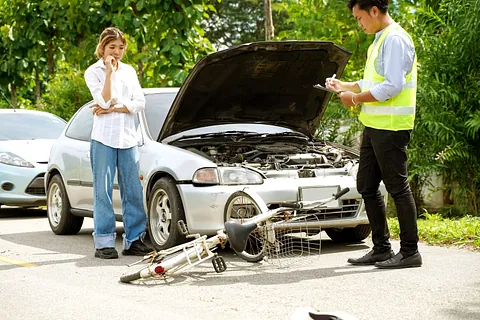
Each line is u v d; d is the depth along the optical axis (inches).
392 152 256.7
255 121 343.3
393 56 251.3
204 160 292.2
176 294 226.7
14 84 784.9
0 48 763.4
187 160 294.4
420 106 421.7
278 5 564.1
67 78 713.0
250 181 288.0
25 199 466.6
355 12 260.1
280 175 293.9
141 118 328.5
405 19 476.7
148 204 310.3
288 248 289.7
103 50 296.8
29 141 489.1
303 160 310.7
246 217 279.3
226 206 283.6
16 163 468.4
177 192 295.3
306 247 293.9
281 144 326.3
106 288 237.6
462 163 421.4
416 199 451.5
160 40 531.5
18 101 914.7
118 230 389.1
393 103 255.8
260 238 266.5
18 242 346.9
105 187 296.2
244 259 275.3
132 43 564.7
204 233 288.0
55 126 515.8
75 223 371.6
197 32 540.1
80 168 355.3
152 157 309.9
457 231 322.7
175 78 521.7
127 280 245.0
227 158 308.3
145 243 336.5
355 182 299.6
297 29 535.5
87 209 354.6
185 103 314.3
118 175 301.9
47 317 201.5
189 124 326.6
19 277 257.6
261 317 196.9
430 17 446.6
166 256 263.3
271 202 285.7
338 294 220.8
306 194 290.7
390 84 250.8
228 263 277.3
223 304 212.1
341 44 510.9
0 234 379.9
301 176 297.4
